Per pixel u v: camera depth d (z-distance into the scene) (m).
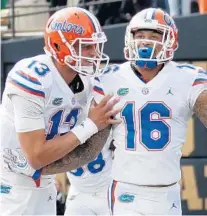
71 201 19.22
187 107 14.94
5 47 25.47
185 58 24.47
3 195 16.38
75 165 15.25
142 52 14.63
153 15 14.77
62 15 14.88
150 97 14.84
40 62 14.95
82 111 15.75
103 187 18.94
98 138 15.12
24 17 29.39
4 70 25.55
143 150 14.80
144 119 14.82
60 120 15.42
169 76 14.93
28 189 16.31
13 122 15.57
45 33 15.08
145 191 14.85
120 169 15.00
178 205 15.22
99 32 14.86
